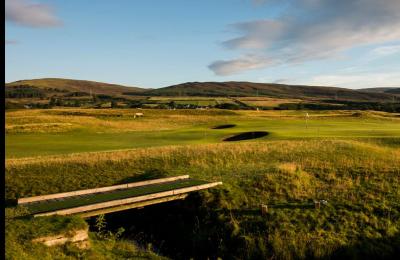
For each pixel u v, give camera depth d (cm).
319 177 2352
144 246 1759
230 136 4912
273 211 1873
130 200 1875
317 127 6119
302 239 1647
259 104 18062
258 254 1609
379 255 1559
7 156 3294
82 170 2647
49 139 4909
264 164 2769
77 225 1495
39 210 1692
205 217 1905
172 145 3881
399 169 2423
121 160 2894
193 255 1708
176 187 2134
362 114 9331
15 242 1296
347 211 1850
